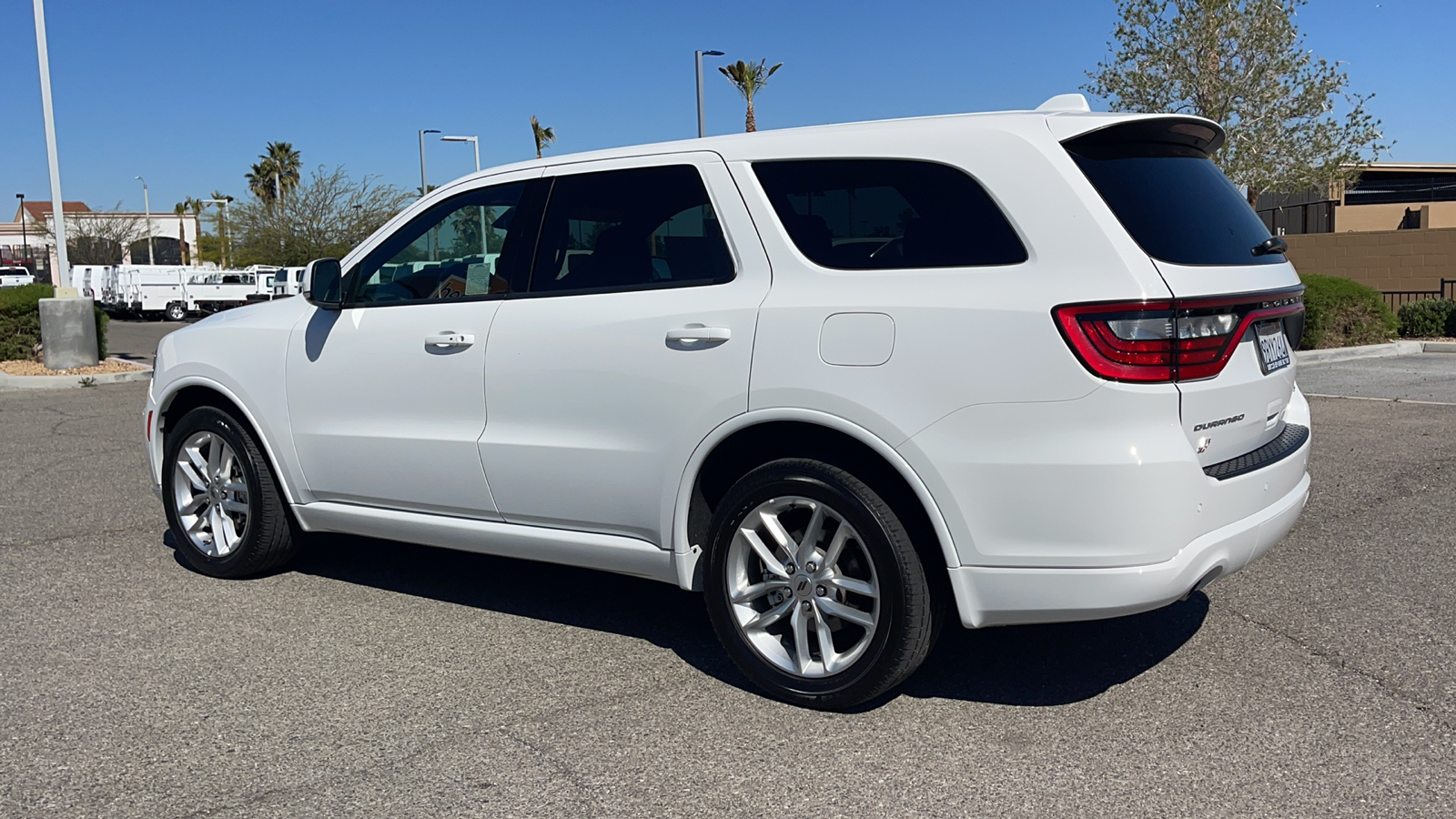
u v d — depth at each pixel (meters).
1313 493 6.83
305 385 5.05
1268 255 3.93
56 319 16.08
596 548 4.29
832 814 3.13
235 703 3.95
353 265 5.03
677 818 3.12
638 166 4.29
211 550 5.56
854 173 3.79
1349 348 15.45
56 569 5.71
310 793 3.29
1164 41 18.81
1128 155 3.69
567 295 4.32
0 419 11.64
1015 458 3.38
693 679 4.16
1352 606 4.78
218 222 53.56
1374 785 3.21
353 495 5.00
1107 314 3.29
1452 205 30.14
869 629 3.69
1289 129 18.88
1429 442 8.34
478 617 4.90
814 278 3.76
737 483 3.91
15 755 3.55
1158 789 3.22
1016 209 3.49
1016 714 3.78
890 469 3.69
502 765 3.45
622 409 4.11
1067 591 3.39
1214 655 4.27
